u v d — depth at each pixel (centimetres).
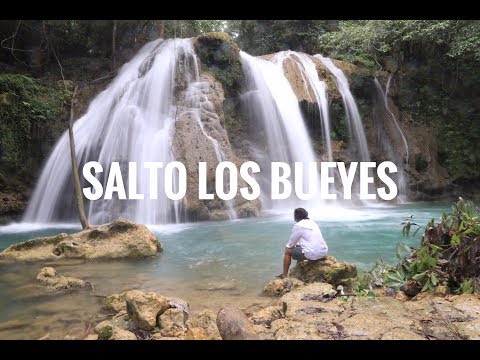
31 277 684
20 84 1472
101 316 515
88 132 1461
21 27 1706
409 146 2061
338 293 539
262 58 2023
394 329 420
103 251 820
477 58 2008
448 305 482
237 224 1247
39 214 1388
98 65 1806
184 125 1405
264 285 648
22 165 1415
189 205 1284
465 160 2152
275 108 1772
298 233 654
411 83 2170
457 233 590
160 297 485
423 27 2008
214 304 559
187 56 1628
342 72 2033
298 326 429
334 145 1922
